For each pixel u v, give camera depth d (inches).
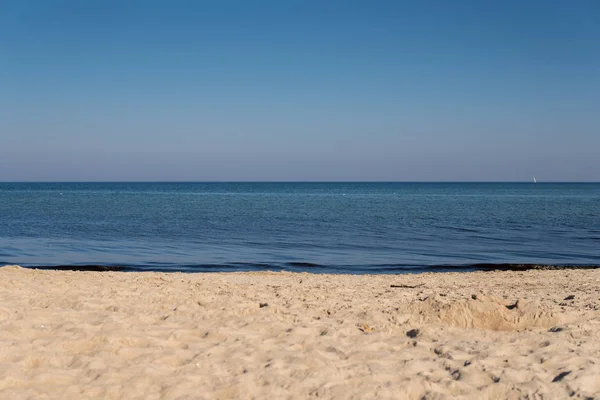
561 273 613.9
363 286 466.3
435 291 422.9
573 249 970.1
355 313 301.4
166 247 966.4
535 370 201.8
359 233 1227.2
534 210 2160.4
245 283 482.6
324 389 184.1
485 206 2502.5
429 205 2591.0
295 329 257.9
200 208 2201.0
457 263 805.9
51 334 240.5
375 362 213.2
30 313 276.4
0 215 1664.6
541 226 1417.3
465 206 2497.5
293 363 209.2
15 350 213.6
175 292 379.9
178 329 255.3
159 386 185.6
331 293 398.6
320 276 597.9
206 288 414.3
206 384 188.7
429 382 191.9
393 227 1378.0
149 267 748.0
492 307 288.0
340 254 899.4
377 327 269.6
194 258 840.3
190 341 239.9
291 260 830.5
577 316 289.9
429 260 838.5
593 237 1155.3
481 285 478.6
